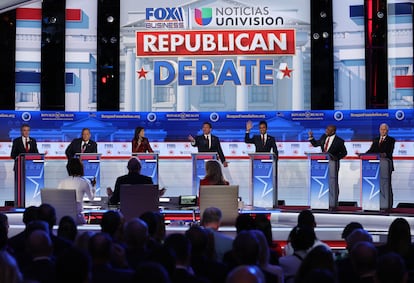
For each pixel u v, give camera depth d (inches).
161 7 803.4
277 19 797.9
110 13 790.5
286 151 781.3
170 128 790.5
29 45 791.1
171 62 801.6
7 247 293.4
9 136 778.8
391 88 776.9
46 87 784.9
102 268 227.1
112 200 516.1
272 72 796.6
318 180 590.9
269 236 356.5
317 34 781.9
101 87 788.6
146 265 173.3
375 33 772.6
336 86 786.8
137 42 801.6
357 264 226.7
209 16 801.6
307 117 778.8
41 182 598.2
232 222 473.7
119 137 788.6
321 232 523.2
